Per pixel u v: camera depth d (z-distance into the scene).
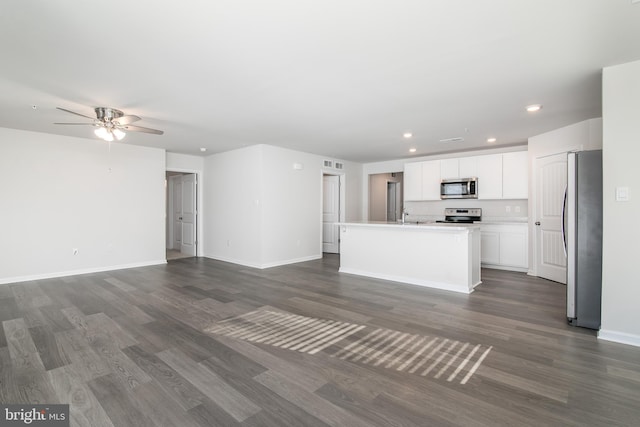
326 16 1.92
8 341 2.62
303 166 6.57
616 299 2.61
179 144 5.83
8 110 3.72
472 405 1.79
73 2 1.76
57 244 5.07
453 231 4.22
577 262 2.96
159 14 1.89
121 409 1.75
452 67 2.64
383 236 4.94
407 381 2.04
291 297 3.94
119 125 3.76
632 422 1.64
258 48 2.32
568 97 3.33
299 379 2.07
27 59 2.45
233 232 6.41
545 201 4.91
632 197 2.52
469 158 6.16
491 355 2.39
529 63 2.56
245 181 6.13
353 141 5.50
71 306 3.56
